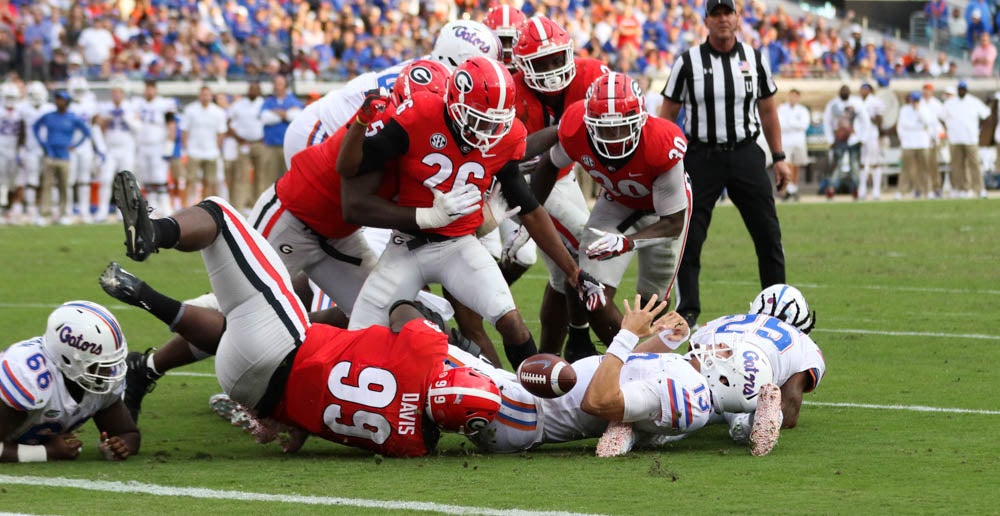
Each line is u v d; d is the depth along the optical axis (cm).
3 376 952
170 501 852
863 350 1496
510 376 1031
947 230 2936
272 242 1241
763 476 921
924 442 1041
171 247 977
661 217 1310
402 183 1144
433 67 1244
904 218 3269
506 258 1321
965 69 5253
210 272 1002
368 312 1173
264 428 1038
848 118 4009
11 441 994
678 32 4859
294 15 4403
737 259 2439
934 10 5512
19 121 3334
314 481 916
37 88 3341
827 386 1295
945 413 1159
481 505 834
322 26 4466
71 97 3459
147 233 945
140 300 1005
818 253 2520
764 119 1606
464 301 1170
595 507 827
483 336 1327
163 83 3956
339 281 1273
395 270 1170
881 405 1201
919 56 5319
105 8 4116
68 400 976
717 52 1545
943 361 1423
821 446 1032
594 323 1399
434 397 982
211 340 1036
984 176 4488
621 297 1980
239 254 996
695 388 1012
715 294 1958
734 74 1537
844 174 4238
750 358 1036
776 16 5050
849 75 4678
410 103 1125
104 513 816
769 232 1568
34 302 1956
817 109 4412
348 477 930
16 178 3359
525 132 1173
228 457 1029
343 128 1226
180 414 1232
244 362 995
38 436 996
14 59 3838
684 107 1563
